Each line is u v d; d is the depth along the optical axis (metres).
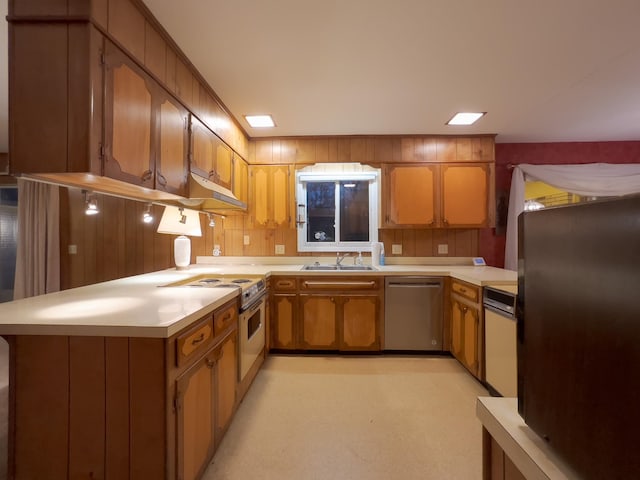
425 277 2.99
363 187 3.69
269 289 2.99
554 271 0.58
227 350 1.79
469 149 3.30
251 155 3.37
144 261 3.59
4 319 1.22
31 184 3.65
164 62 1.73
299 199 3.64
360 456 1.66
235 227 3.60
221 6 1.51
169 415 1.18
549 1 1.49
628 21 1.61
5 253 4.00
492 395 2.27
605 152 3.58
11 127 1.23
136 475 1.17
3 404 2.00
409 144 3.30
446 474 1.54
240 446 1.73
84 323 1.17
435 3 1.50
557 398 0.57
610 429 0.46
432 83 2.25
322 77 2.17
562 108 2.68
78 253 3.64
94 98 1.24
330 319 3.02
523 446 0.61
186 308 1.40
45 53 1.23
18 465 1.19
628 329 0.44
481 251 3.61
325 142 3.34
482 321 2.36
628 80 2.21
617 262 0.46
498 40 1.77
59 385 1.19
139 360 1.17
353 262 3.57
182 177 1.95
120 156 1.38
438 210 3.28
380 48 1.84
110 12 1.32
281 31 1.69
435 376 2.58
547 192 4.57
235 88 2.32
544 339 0.61
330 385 2.42
